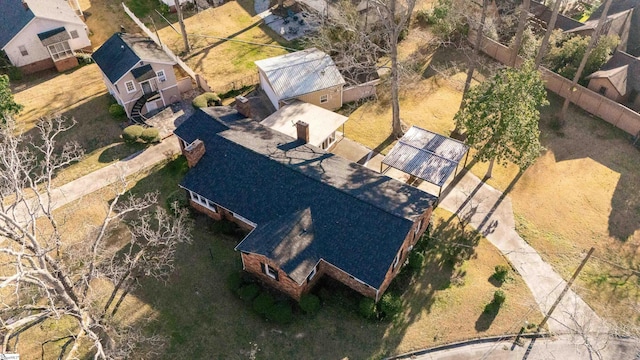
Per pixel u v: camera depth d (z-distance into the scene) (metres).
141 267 30.69
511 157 34.16
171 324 27.75
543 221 34.06
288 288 28.30
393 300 27.83
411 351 26.48
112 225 33.47
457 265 30.97
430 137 36.75
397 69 39.44
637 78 42.94
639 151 39.56
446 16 52.38
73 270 29.27
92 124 43.00
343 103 46.09
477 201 35.66
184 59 51.62
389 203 28.77
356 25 49.06
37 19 47.38
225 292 29.42
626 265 31.06
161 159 39.16
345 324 27.62
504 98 31.55
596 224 33.78
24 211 34.50
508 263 31.23
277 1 62.06
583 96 43.69
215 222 33.53
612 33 47.97
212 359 26.17
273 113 42.09
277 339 27.00
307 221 28.67
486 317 28.06
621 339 27.02
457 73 49.81
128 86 42.03
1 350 19.81
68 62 50.41
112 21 57.84
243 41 54.69
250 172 31.53
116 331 26.44
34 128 42.41
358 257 26.97
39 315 20.45
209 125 35.16
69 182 37.22
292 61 44.56
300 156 32.88
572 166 38.47
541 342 26.88
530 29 49.78
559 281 30.09
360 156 39.78
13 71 48.38
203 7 61.25
